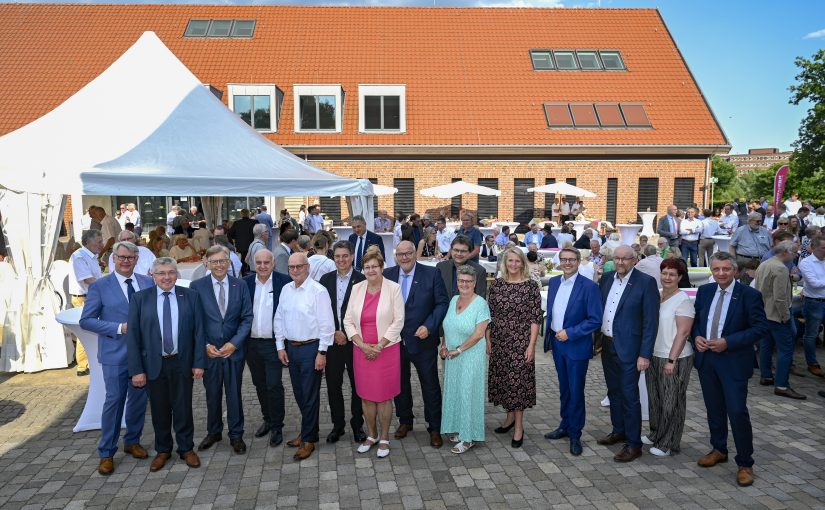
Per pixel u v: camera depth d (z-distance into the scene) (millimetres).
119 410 4887
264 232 8922
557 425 5816
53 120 8805
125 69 10016
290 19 26406
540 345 9055
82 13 25734
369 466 4906
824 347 8547
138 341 4707
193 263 10234
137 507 4242
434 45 25750
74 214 18266
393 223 18938
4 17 25234
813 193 43375
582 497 4348
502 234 15062
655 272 7043
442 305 5277
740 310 4535
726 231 16891
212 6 26547
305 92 22484
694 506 4195
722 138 22812
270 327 5262
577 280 5176
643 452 5156
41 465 4945
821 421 5812
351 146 22219
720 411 4773
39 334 7590
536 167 22859
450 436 5473
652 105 23859
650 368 5160
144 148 8359
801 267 7180
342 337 5191
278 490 4488
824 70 31641
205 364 4922
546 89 24312
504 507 4215
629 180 23016
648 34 26531
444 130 22859
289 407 6352
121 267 5023
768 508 4156
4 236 7609
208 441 5273
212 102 10117
